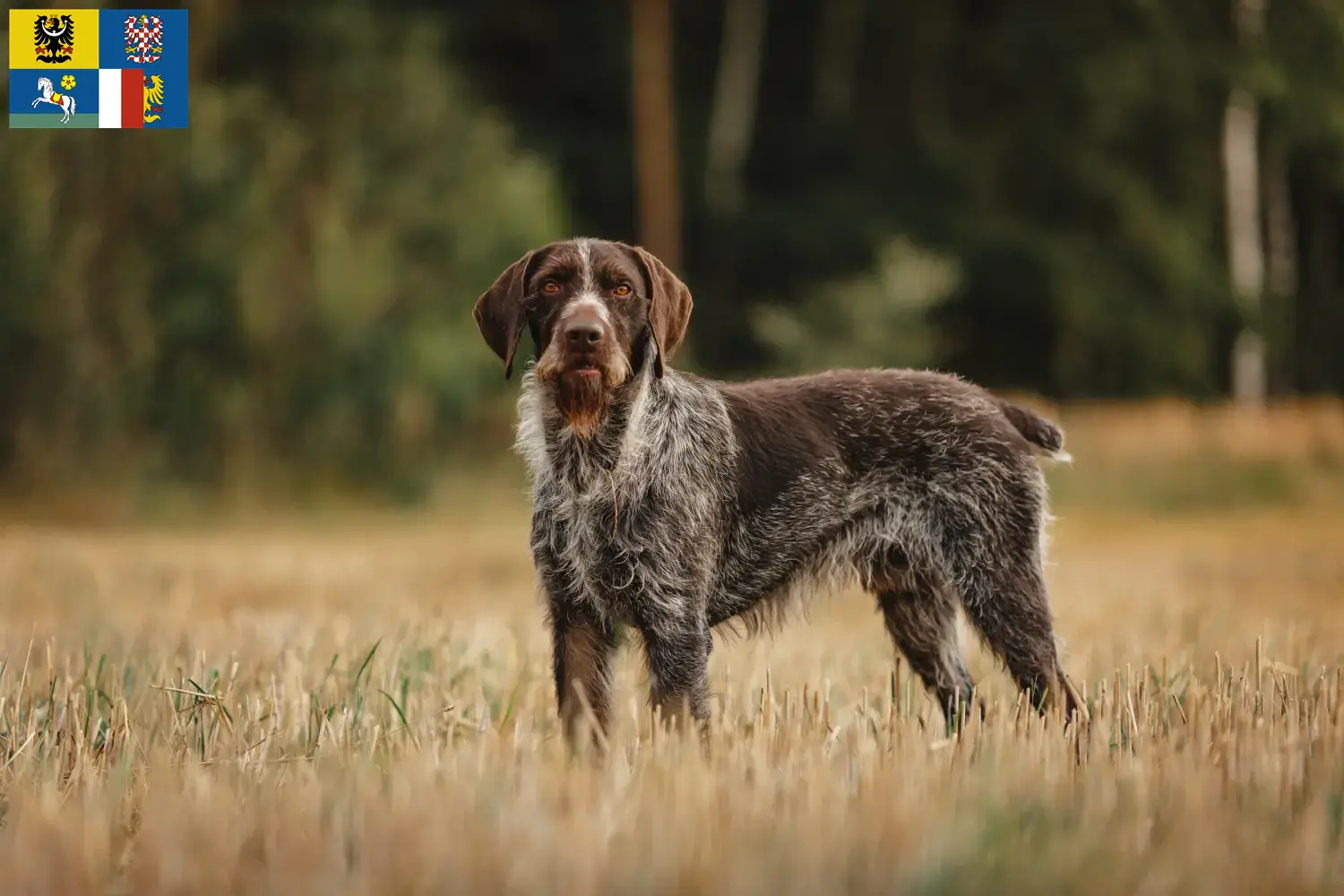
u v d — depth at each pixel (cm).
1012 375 3194
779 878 295
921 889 291
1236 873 306
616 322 478
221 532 1683
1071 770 398
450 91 2227
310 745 447
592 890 294
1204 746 405
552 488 492
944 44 3152
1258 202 3453
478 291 2108
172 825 337
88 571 1091
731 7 3070
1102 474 2142
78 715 484
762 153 3198
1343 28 2986
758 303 2955
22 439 1791
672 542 487
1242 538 1628
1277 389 3634
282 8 2133
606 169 2986
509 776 372
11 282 1734
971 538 537
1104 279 2956
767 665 569
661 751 393
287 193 1967
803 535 531
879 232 2866
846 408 546
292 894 300
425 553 1323
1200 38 3020
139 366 1842
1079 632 802
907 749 412
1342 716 441
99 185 1819
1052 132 3020
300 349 1948
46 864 321
